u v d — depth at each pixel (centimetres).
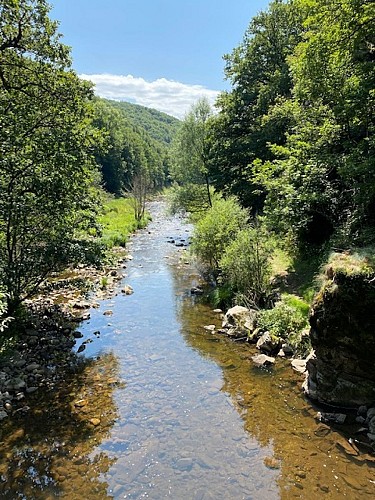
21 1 1215
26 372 1034
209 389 938
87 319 1461
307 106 1664
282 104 2345
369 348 752
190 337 1277
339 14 1177
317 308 813
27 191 1174
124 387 959
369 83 1176
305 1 1241
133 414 840
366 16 1117
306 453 687
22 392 933
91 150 1378
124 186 8769
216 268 1844
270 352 1112
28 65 1308
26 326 1315
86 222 1334
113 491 620
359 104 1209
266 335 1148
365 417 768
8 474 661
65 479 649
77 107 1331
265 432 757
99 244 1357
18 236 1258
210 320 1445
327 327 792
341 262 822
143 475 656
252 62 3025
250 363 1066
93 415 838
